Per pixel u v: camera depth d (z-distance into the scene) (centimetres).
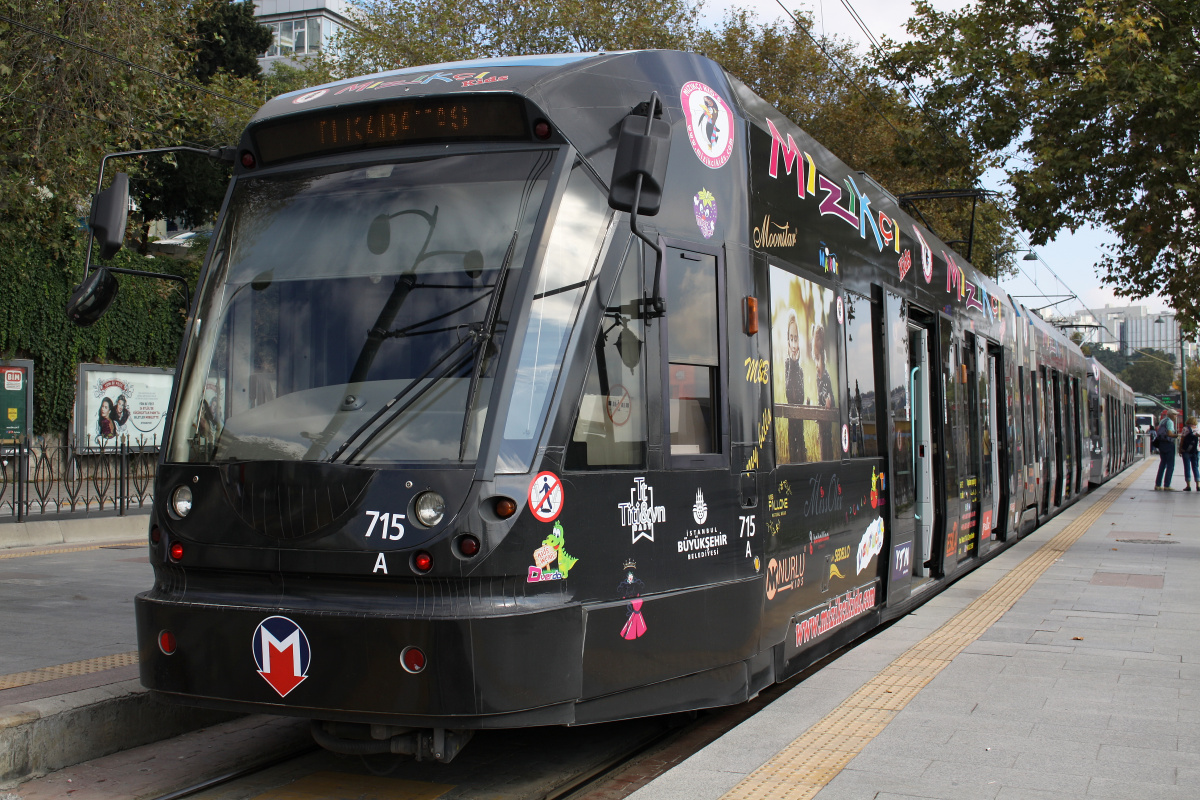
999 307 1332
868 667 627
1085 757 455
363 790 478
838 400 684
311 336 461
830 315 679
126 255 2495
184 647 440
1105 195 1446
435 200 464
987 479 1180
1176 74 1316
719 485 518
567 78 478
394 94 479
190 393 474
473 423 420
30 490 1392
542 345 436
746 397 544
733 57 2652
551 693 420
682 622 485
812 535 621
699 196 527
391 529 410
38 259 2250
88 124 1429
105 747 520
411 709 400
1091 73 1323
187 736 560
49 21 1339
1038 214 1485
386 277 459
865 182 794
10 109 1345
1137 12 1333
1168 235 1446
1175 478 3209
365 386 442
